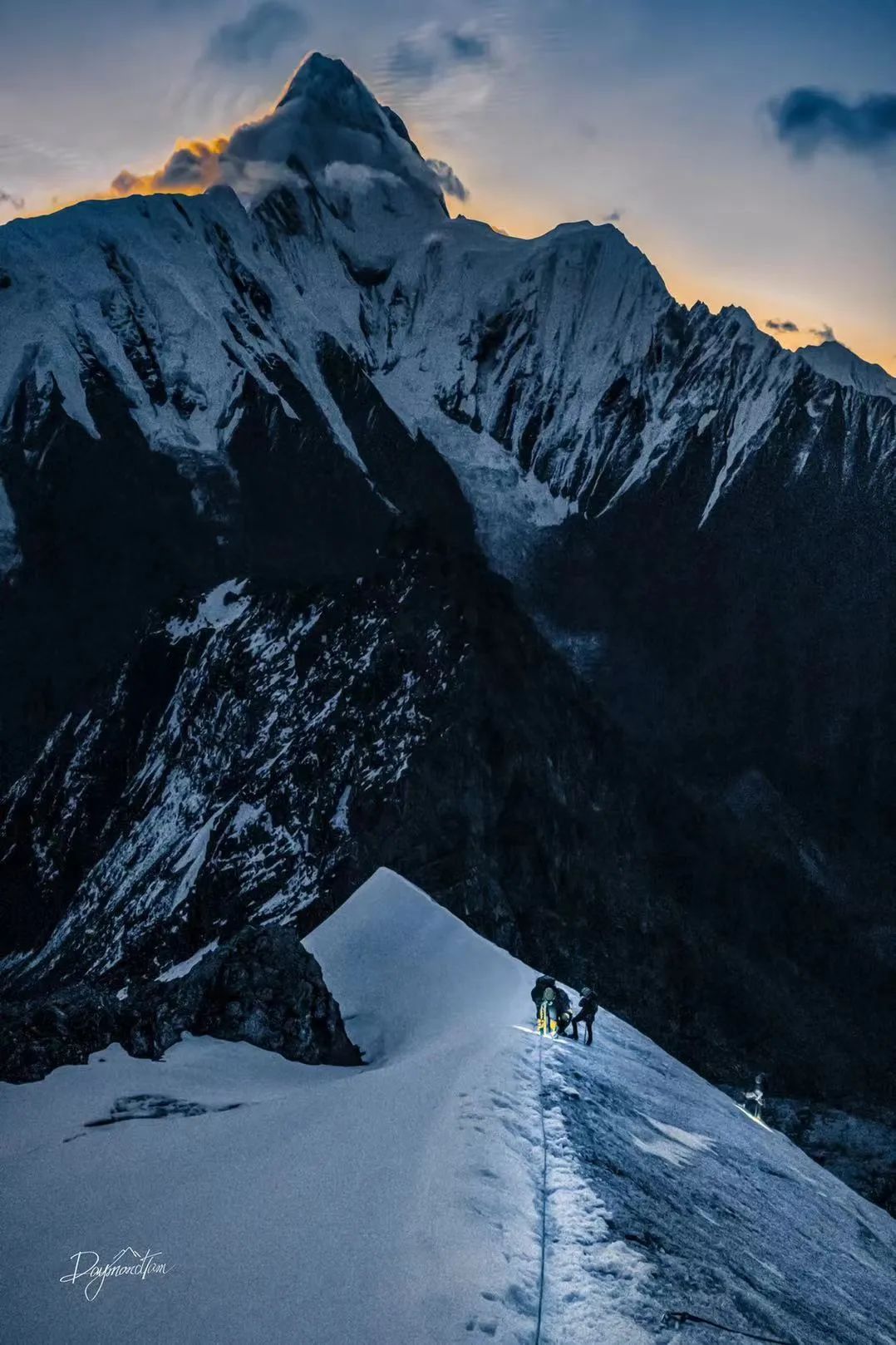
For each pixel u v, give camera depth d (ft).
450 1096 54.70
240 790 237.45
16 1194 40.88
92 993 64.13
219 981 68.13
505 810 239.50
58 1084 55.26
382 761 229.86
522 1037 73.26
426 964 86.74
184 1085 57.16
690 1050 237.86
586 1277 37.60
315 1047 67.51
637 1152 56.39
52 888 249.55
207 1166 43.73
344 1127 49.24
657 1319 36.19
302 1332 31.96
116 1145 46.32
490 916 211.20
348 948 88.69
